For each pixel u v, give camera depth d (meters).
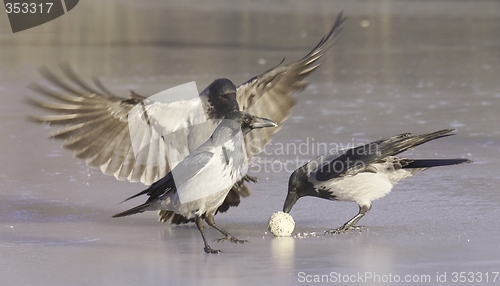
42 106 9.59
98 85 9.80
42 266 9.43
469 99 23.11
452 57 33.50
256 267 9.31
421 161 11.47
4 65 30.92
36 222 11.88
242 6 60.06
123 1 65.00
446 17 51.19
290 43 37.84
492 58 32.91
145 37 41.88
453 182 13.91
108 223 11.91
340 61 32.72
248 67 30.08
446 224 11.30
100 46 38.28
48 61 32.41
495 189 13.31
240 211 12.60
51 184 14.35
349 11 54.94
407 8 57.19
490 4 59.56
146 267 9.37
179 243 10.70
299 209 12.68
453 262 9.34
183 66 30.92
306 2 62.38
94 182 14.53
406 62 32.12
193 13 55.06
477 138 17.62
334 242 10.56
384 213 12.11
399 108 21.72
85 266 9.44
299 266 9.32
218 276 8.93
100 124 9.95
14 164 15.93
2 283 8.71
